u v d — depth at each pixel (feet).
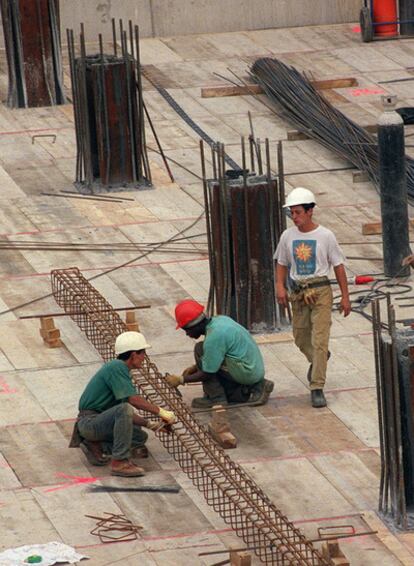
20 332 131.95
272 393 120.57
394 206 142.10
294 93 195.52
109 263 148.05
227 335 115.03
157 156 180.65
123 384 107.04
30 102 198.70
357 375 123.34
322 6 234.79
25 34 196.34
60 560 95.40
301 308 117.29
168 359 126.52
